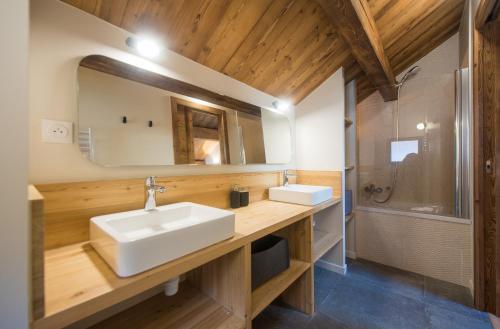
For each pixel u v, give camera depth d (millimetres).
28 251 509
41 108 912
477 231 1680
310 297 1655
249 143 1885
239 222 1312
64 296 608
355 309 1722
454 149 2283
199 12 1206
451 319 1601
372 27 1675
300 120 2459
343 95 2209
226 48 1475
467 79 2072
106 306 628
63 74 963
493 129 1594
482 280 1671
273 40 1565
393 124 2668
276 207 1719
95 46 1050
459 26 2346
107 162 1083
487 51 1594
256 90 1968
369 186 2756
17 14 506
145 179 1189
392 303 1787
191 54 1411
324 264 2369
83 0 985
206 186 1500
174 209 1198
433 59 2586
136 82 1191
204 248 905
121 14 1081
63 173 962
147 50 1204
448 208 2334
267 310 1710
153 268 744
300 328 1531
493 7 1430
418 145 2537
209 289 1238
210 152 1561
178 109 1377
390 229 2438
